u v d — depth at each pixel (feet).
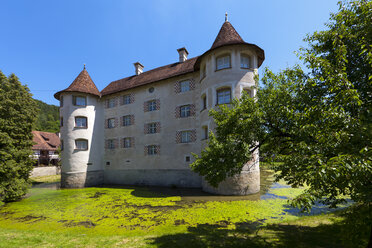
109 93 75.87
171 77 63.31
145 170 65.87
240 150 20.03
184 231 24.68
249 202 38.58
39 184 75.10
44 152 123.24
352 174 9.06
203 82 54.85
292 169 14.19
